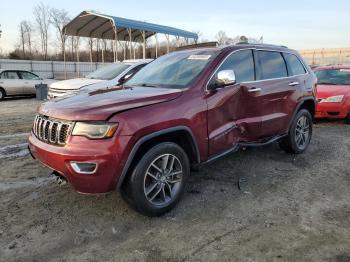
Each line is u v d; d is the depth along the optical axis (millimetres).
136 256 3059
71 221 3682
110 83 9219
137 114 3412
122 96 3766
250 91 4688
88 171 3254
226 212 3854
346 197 4246
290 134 5684
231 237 3342
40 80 17969
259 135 4957
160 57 5387
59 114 3469
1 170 5234
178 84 4184
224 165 5410
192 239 3316
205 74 4211
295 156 5918
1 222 3662
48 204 4078
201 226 3555
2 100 16578
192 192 4391
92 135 3252
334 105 8648
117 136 3264
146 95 3738
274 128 5230
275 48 5555
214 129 4172
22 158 5852
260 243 3225
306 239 3277
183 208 3951
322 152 6184
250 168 5293
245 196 4277
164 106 3641
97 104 3508
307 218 3695
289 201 4129
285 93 5375
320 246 3158
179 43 22703
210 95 4113
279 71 5445
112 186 3342
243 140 4723
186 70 4430
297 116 5766
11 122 9672
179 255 3064
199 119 3941
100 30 21531
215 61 4406
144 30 19469
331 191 4434
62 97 4203
